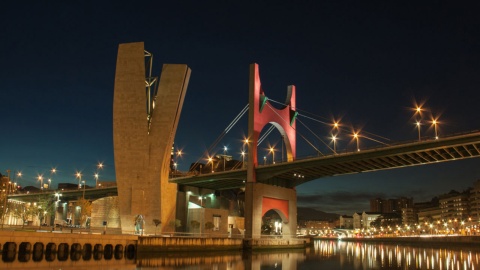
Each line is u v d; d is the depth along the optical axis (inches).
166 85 3548.2
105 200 3961.6
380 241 7381.9
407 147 3166.8
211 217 4099.4
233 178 4116.6
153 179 3484.3
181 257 2647.6
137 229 3383.4
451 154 3208.7
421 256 3289.9
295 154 4475.9
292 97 4603.8
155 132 3511.3
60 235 2249.0
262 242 3659.0
